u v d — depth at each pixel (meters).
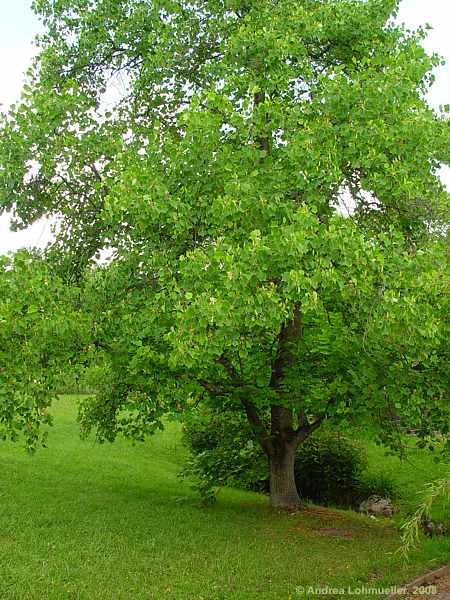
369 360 8.85
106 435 12.52
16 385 8.52
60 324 8.14
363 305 7.84
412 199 9.34
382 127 8.40
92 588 7.12
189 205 8.37
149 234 8.82
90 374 11.95
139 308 9.03
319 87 9.52
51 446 16.91
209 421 14.41
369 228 10.34
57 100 9.77
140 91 11.28
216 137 8.59
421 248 8.77
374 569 8.04
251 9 10.58
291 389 10.09
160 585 7.29
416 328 7.71
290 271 6.92
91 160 10.00
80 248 10.84
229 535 9.64
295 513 11.35
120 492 12.84
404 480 15.90
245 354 7.55
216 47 11.09
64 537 9.18
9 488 12.29
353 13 9.96
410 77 9.04
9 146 9.64
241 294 6.94
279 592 7.08
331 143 8.47
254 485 15.34
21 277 8.32
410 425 10.22
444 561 8.29
